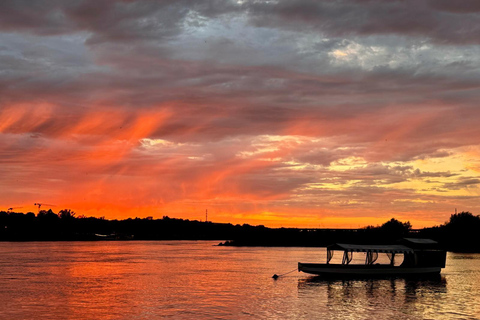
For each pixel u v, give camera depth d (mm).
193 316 60219
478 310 64562
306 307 66000
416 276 96750
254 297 74000
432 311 63750
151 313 61969
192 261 148625
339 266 95250
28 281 95312
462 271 115875
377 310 64188
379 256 183375
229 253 197500
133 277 102250
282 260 153500
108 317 59875
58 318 59375
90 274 108375
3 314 61844
